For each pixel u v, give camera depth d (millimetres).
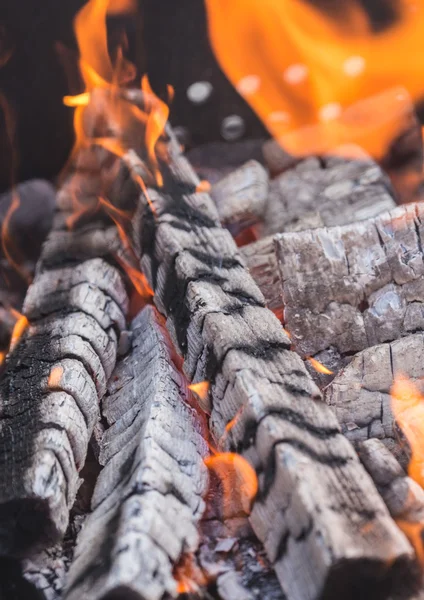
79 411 730
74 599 668
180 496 699
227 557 699
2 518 698
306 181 855
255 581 691
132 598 664
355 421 735
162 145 840
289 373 714
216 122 995
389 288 757
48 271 802
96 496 713
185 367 747
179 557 686
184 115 994
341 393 740
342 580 660
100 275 790
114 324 782
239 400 704
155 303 776
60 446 709
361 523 667
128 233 804
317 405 705
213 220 796
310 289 762
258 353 719
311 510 663
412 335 745
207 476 719
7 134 973
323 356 761
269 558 692
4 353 831
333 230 765
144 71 989
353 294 759
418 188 875
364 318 757
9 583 704
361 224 764
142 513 679
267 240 808
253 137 992
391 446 727
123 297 795
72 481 715
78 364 743
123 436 734
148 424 716
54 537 704
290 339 750
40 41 969
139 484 690
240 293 751
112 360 770
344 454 688
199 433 733
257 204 830
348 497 673
